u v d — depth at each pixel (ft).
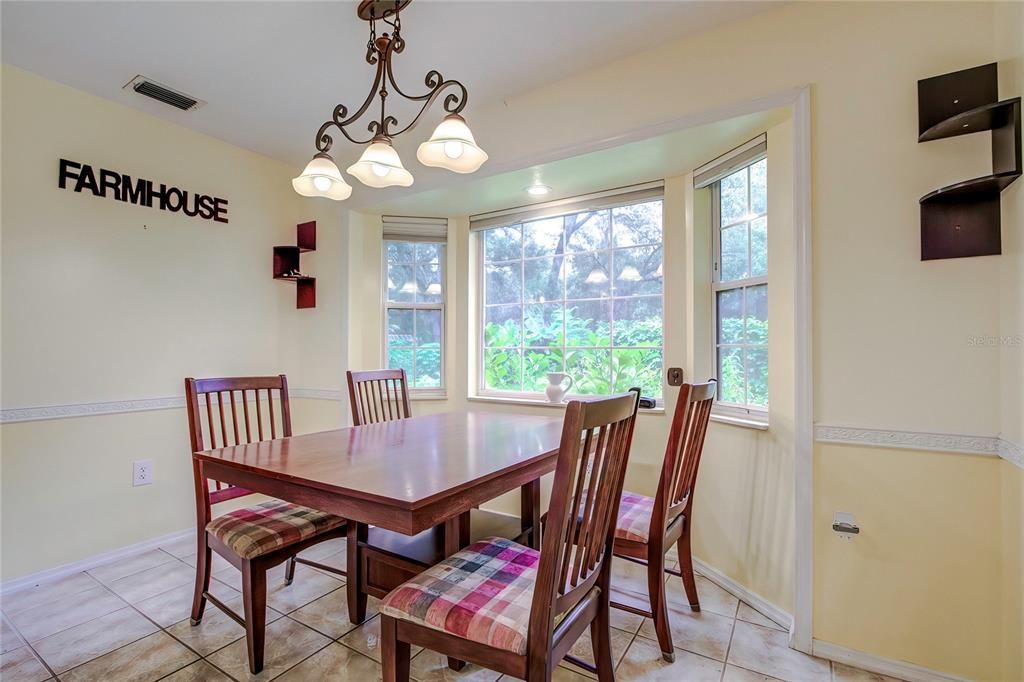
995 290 4.66
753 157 6.81
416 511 3.48
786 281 6.09
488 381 10.89
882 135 5.19
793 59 5.69
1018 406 4.34
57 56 6.67
